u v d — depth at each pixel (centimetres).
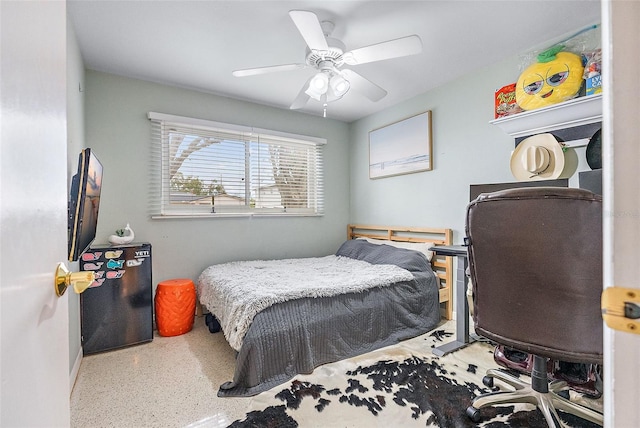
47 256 55
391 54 183
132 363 206
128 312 234
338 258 344
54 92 60
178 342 242
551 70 204
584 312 105
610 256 37
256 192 345
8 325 39
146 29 203
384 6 182
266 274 258
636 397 35
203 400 162
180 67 256
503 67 246
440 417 146
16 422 41
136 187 276
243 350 172
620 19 37
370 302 224
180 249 297
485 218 123
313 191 389
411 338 239
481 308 133
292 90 304
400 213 341
